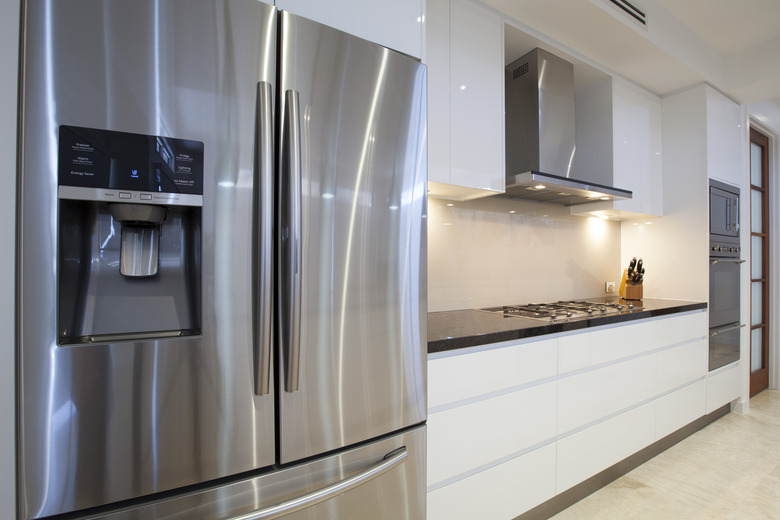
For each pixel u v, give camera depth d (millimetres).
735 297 2834
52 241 662
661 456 2232
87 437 685
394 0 1118
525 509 1518
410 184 1060
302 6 944
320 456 918
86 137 678
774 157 3371
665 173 2777
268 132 813
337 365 923
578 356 1713
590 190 2084
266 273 806
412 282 1067
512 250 2352
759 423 2691
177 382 746
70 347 672
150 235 799
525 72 2158
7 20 645
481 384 1382
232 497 806
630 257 2975
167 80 734
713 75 2586
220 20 783
